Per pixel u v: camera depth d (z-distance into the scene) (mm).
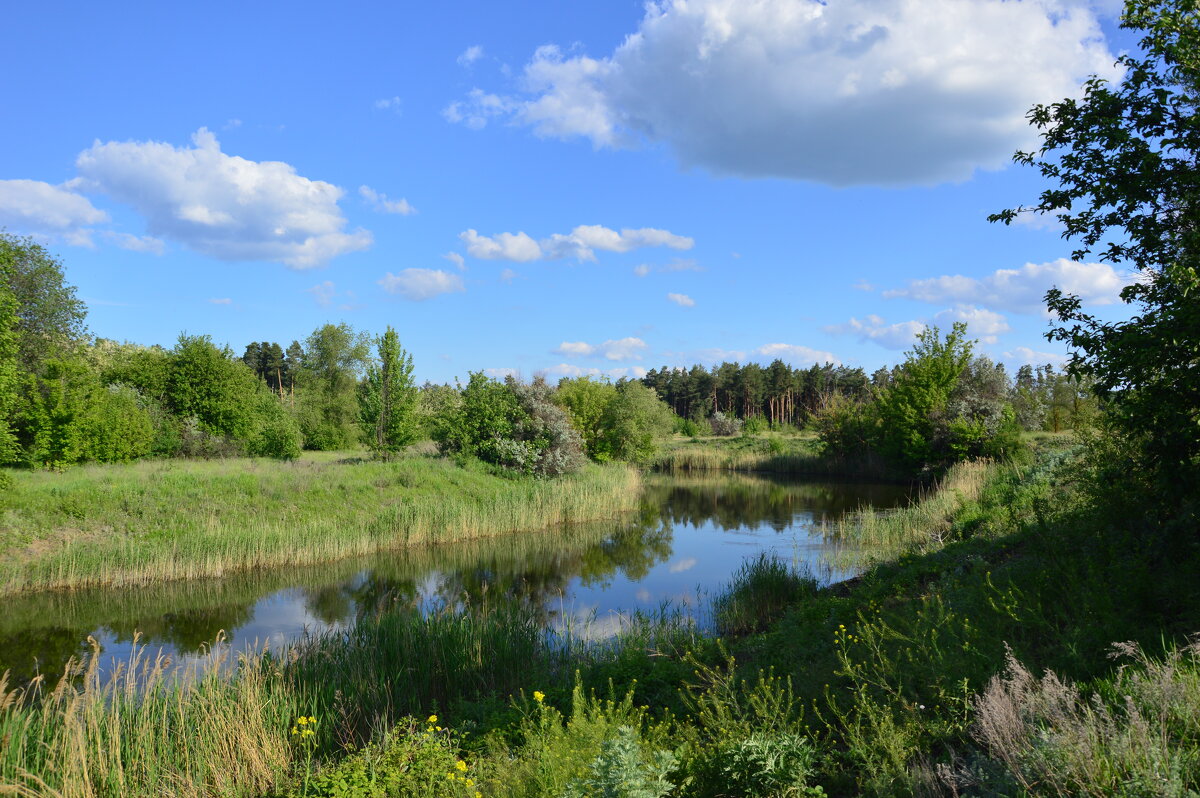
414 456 32062
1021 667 4523
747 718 5766
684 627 11352
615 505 29078
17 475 21719
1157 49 7465
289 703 7707
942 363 35406
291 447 35844
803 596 11992
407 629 10086
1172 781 3109
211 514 20062
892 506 28484
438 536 22234
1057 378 38188
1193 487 7363
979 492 19844
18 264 35219
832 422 46125
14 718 6570
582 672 8945
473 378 31516
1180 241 7406
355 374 66438
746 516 27391
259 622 13797
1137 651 4668
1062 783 3434
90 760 6270
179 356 41188
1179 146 7238
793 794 4281
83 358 39344
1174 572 6395
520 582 17000
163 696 7586
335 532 20234
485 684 9164
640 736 5406
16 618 14102
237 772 6562
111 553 16828
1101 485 8992
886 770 4277
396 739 6527
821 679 6359
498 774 5445
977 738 4305
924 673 5672
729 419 78188
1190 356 7070
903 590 9750
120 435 29078
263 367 96625
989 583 7266
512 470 29672
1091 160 7707
